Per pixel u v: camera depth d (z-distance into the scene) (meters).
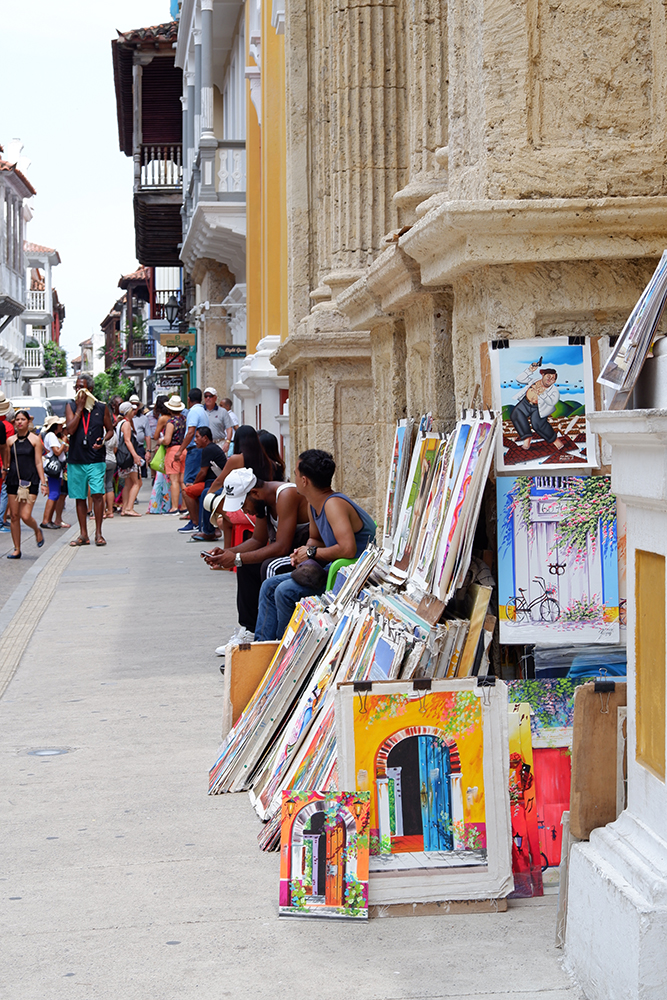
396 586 4.84
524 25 4.18
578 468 4.16
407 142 8.50
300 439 11.23
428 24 5.95
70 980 3.23
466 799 3.69
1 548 16.31
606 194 4.24
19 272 56.31
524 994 3.10
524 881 3.75
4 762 5.50
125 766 5.38
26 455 15.02
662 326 4.16
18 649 8.59
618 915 2.92
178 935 3.52
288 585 6.04
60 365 94.94
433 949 3.39
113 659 8.05
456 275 4.62
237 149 21.56
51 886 3.94
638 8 4.27
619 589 4.08
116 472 21.48
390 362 6.68
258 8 18.97
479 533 4.32
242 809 4.72
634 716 3.14
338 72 8.53
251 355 18.81
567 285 4.29
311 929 3.54
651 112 4.29
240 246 23.00
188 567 13.44
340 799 3.67
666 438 2.78
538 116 4.24
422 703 3.71
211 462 16.02
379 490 7.14
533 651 4.09
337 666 4.57
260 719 4.99
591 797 3.31
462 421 4.30
